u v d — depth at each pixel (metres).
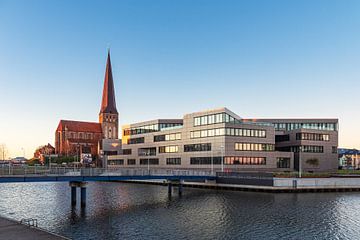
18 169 47.78
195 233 35.31
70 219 42.34
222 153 88.00
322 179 69.69
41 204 54.94
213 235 34.50
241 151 90.50
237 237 33.75
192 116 99.25
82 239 33.12
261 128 94.81
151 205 53.97
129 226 38.50
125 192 74.50
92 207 51.94
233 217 43.06
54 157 179.00
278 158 96.44
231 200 57.66
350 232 35.94
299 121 122.19
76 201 58.53
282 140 109.69
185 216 44.16
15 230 25.61
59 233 35.34
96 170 54.28
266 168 93.81
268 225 38.66
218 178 76.81
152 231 36.22
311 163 101.25
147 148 118.88
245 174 73.19
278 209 48.47
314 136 104.12
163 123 117.12
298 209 48.41
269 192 67.25
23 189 81.19
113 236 34.25
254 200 57.31
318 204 52.72
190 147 99.12
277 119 122.75
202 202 56.31
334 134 107.56
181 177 68.00
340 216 43.69
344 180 71.12
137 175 60.72
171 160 106.12
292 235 34.56
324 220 41.34
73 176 51.34
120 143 165.00
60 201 58.66
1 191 76.19
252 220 41.25
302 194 65.06
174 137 105.81
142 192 74.31
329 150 106.06
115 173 56.91
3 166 53.69
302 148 101.62
